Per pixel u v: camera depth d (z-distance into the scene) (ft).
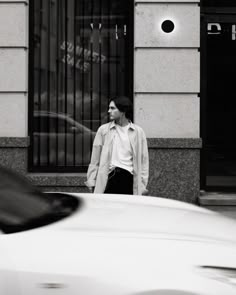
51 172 36.86
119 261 10.73
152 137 35.32
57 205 14.05
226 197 35.70
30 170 36.65
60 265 10.62
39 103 36.94
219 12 36.91
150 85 35.24
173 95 35.35
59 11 37.01
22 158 35.24
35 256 10.73
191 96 35.40
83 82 37.22
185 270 10.64
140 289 10.37
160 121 35.37
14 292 10.46
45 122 36.96
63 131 37.06
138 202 15.24
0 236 11.14
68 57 37.14
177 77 35.32
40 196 14.61
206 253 11.12
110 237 11.41
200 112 36.96
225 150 37.52
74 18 37.11
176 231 12.19
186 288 10.38
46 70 36.99
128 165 23.40
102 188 23.45
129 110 23.53
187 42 35.24
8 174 15.92
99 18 37.17
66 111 37.11
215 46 37.11
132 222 12.60
